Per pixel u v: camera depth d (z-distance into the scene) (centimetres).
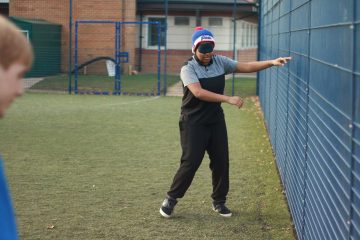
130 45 3045
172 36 3316
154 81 2672
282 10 913
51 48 2808
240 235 604
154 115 1565
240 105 601
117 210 681
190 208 694
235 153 1052
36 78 2648
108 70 2866
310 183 497
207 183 814
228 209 668
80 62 2989
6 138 1168
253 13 3216
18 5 3017
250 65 641
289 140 726
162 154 1021
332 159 390
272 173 888
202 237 595
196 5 3178
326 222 407
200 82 620
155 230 614
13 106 1716
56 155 1001
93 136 1207
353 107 323
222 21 3341
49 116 1509
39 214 661
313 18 515
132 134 1239
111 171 882
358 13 311
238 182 829
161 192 762
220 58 638
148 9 3184
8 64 173
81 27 2991
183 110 639
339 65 372
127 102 1905
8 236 175
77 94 2159
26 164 924
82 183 806
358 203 305
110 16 2995
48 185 792
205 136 636
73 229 612
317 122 469
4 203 177
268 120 1298
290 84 738
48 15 3000
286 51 817
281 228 627
